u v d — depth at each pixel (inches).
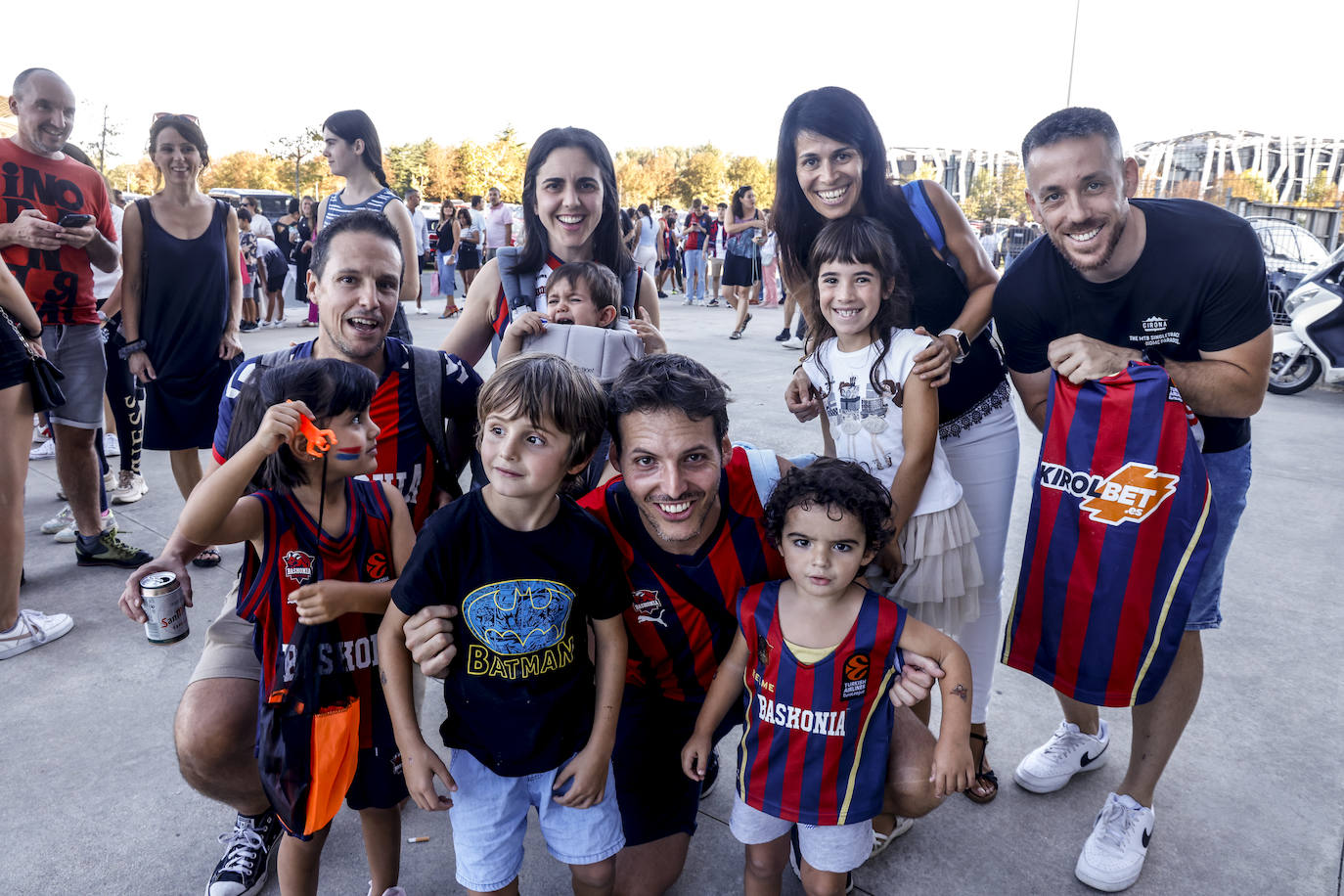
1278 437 239.8
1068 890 79.7
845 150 82.4
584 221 99.4
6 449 114.0
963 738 66.4
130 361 146.2
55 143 135.3
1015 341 84.1
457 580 61.9
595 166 98.2
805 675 66.9
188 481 158.7
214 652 74.0
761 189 2977.4
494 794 65.9
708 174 2992.1
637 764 75.9
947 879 80.7
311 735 64.4
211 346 150.0
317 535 65.4
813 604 67.7
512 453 58.9
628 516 72.4
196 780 72.2
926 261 87.2
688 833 77.9
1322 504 184.1
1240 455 79.8
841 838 69.8
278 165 2197.3
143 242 141.3
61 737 100.0
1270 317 73.1
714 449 66.0
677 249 702.5
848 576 64.7
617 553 67.6
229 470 58.9
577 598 64.0
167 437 151.5
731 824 73.4
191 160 141.9
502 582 61.9
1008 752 101.1
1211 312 73.1
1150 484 72.1
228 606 77.6
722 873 82.0
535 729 64.1
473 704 64.1
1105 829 81.4
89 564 146.9
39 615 123.1
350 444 63.9
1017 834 87.0
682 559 72.5
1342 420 261.1
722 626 75.1
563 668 65.0
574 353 88.5
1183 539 72.6
